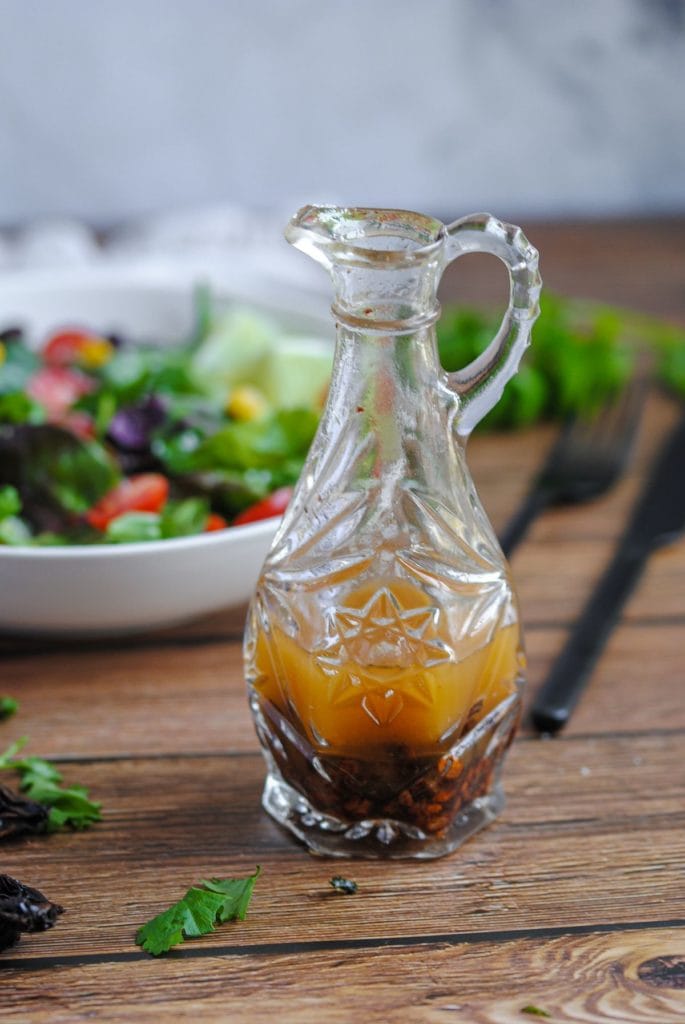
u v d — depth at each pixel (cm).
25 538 69
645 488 78
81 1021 50
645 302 105
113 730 61
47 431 71
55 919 53
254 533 63
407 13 142
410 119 148
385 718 54
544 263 117
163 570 62
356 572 54
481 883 55
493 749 56
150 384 81
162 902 54
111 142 146
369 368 54
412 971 52
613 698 63
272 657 55
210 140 147
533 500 76
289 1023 50
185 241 118
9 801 57
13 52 139
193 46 142
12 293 89
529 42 145
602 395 88
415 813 55
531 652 66
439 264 52
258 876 55
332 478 55
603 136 151
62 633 65
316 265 114
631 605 69
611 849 56
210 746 61
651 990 51
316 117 147
